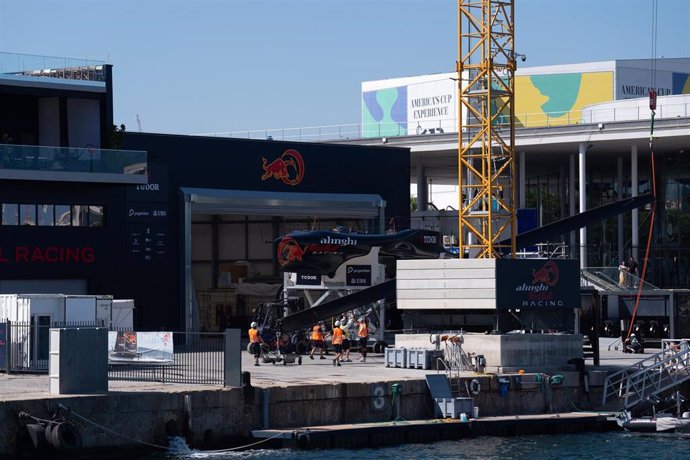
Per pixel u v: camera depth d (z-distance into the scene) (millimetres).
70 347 47281
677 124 106812
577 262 69125
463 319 68812
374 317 79062
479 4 86000
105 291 80938
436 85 168875
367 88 178750
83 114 82312
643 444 55875
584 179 111312
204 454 48906
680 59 164500
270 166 92438
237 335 51594
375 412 55938
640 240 122062
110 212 81312
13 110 80812
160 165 85812
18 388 50000
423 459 50281
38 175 75688
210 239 104000
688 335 93250
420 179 122438
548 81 160500
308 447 51281
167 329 84625
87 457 45969
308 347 76062
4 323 57219
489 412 60031
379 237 77688
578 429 59312
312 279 77438
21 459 44500
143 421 47969
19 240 76812
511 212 84938
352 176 97000
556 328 68562
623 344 82750
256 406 52062
